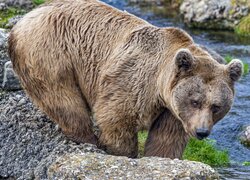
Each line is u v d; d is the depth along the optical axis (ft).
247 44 106.01
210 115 51.42
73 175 52.49
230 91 52.34
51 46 57.26
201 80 51.93
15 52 58.59
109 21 58.08
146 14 121.90
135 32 56.65
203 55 54.24
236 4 113.50
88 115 58.85
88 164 53.16
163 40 55.88
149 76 55.11
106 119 56.24
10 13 92.43
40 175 57.00
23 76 58.59
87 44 57.77
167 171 52.34
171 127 56.54
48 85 57.52
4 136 62.59
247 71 90.63
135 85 55.11
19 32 58.54
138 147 63.62
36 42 57.41
